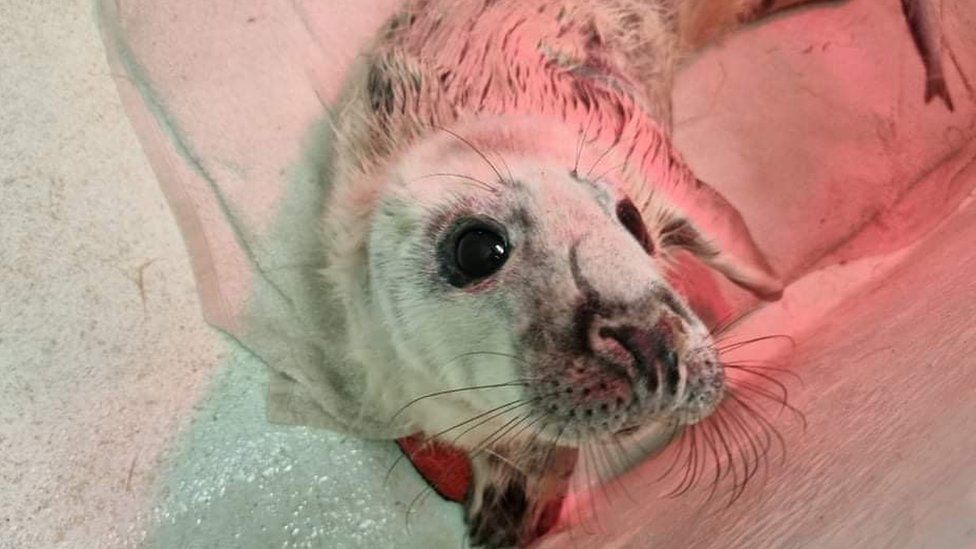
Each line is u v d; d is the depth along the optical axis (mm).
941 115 536
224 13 441
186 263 425
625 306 322
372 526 411
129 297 419
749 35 498
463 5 433
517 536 410
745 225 460
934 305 429
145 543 396
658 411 318
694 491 378
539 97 422
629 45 460
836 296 473
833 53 516
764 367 434
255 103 432
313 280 412
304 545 404
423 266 362
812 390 414
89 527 393
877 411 370
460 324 350
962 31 558
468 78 417
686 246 432
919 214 510
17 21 440
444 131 399
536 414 330
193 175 431
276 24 441
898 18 536
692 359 325
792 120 491
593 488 408
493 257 348
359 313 394
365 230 389
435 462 415
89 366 409
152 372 414
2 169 422
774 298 455
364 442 418
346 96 427
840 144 503
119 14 444
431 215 368
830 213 486
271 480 410
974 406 328
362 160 408
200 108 434
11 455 393
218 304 421
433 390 382
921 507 292
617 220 375
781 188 478
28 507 390
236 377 418
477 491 415
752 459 382
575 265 335
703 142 469
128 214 428
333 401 417
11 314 408
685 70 480
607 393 315
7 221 417
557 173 379
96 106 437
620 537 381
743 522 348
